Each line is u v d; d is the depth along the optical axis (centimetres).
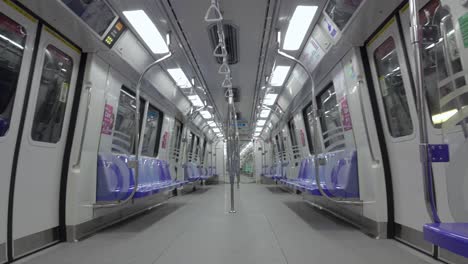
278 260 237
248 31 416
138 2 328
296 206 573
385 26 299
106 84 391
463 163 136
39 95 296
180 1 338
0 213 243
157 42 430
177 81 632
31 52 277
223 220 422
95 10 300
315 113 359
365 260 235
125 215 462
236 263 230
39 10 270
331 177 424
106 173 371
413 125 272
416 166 271
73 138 337
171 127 759
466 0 150
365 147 336
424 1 230
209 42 452
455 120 143
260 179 1532
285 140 928
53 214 312
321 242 293
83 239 322
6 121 254
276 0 340
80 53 354
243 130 1467
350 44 348
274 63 508
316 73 470
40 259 251
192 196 805
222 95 796
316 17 369
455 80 167
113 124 417
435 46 233
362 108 336
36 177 288
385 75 318
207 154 1575
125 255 257
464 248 102
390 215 310
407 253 254
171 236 328
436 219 130
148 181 530
